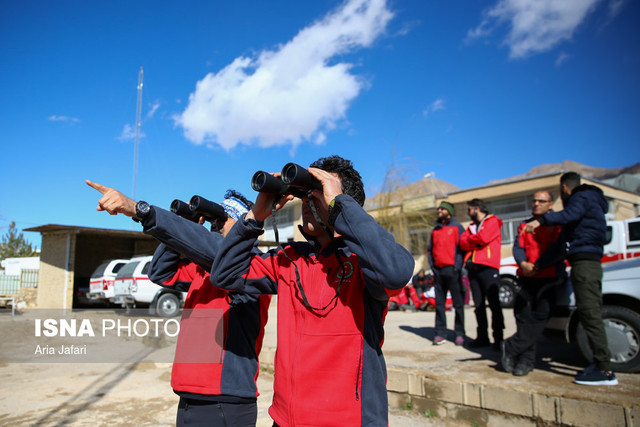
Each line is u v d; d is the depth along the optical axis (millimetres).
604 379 3436
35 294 17141
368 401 1403
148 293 11398
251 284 1777
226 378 1827
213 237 1881
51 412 4121
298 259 1650
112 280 13758
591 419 3047
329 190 1502
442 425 3600
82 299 16500
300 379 1436
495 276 5086
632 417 2893
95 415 4027
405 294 11742
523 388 3410
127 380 5367
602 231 3508
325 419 1376
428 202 17797
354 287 1501
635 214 19516
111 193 1674
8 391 4867
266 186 1537
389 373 4133
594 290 3459
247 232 1666
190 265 2174
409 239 18109
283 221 22047
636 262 4070
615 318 3875
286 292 1637
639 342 3732
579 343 4012
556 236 3848
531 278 3902
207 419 1821
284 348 1535
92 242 19656
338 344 1438
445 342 5641
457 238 5457
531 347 3824
